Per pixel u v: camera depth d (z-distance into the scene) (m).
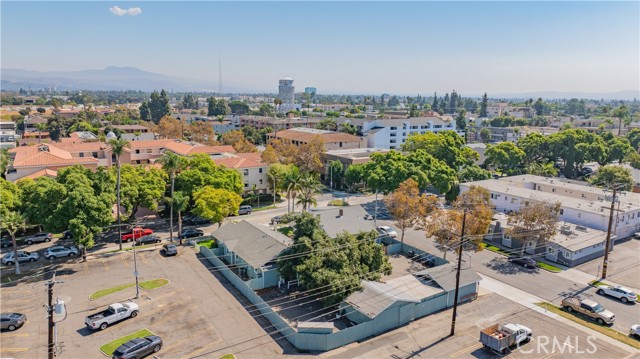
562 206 73.75
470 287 48.84
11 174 79.69
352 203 93.56
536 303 48.12
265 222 77.75
